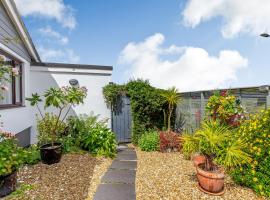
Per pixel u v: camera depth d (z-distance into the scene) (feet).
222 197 13.02
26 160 16.97
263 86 15.72
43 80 27.71
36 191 13.26
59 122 24.21
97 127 23.84
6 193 12.68
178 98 27.35
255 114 15.94
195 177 15.96
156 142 24.73
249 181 13.96
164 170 17.61
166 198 12.87
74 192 13.38
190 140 14.57
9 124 20.20
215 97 19.79
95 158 20.45
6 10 19.52
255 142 14.47
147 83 29.07
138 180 15.57
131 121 29.43
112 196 13.10
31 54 27.17
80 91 21.79
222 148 14.16
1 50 19.35
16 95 24.63
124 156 22.17
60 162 18.45
